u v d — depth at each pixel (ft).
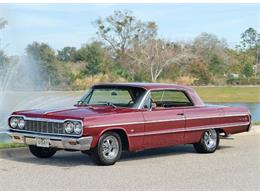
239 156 42.24
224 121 44.91
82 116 35.58
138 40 221.87
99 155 36.32
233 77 221.66
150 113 39.11
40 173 33.76
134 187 29.94
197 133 42.78
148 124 38.73
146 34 221.87
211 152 44.09
